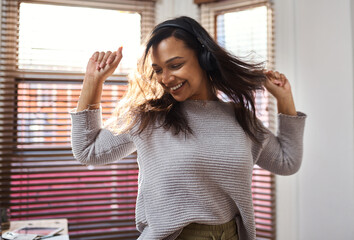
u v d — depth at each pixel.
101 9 2.46
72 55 2.41
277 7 2.28
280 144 1.49
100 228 2.39
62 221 2.03
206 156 1.17
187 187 1.16
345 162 1.97
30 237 1.70
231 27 2.41
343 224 1.98
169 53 1.14
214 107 1.30
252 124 1.33
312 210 2.12
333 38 2.02
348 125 1.96
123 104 1.32
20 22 2.35
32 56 2.36
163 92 1.25
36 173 2.31
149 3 2.52
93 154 1.24
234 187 1.20
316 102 2.09
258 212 2.31
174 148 1.17
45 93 2.38
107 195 2.47
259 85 1.31
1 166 2.30
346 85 1.97
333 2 2.02
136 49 2.50
